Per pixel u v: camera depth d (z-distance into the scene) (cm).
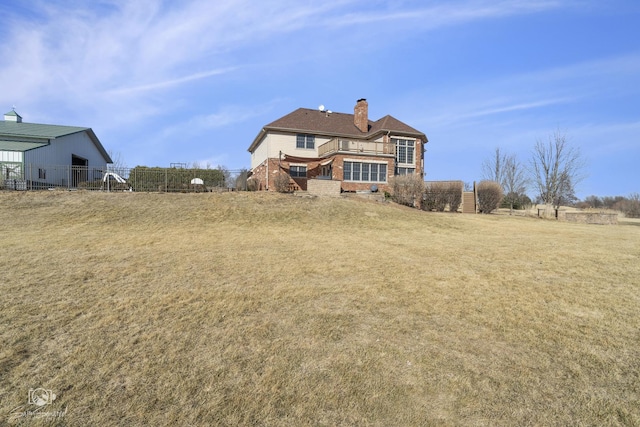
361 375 392
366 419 323
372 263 900
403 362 420
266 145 3291
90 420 318
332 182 2412
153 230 1370
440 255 1020
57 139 2920
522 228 1812
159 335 479
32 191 1888
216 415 327
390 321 536
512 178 4519
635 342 471
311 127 3344
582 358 432
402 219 1844
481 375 395
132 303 589
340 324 523
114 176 2466
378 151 3130
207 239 1216
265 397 353
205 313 554
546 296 652
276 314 557
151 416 324
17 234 1205
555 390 369
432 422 320
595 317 555
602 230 1805
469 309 586
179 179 2567
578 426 316
